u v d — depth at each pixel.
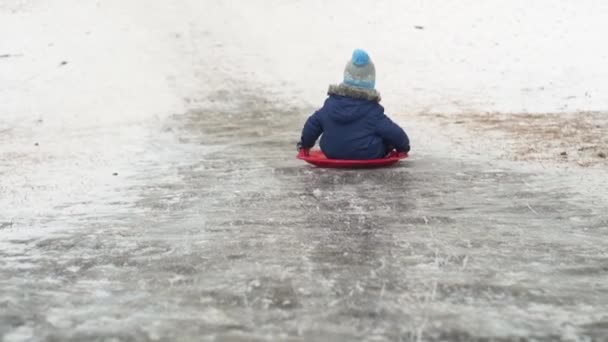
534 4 13.80
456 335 2.56
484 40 11.97
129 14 14.86
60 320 2.78
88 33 13.17
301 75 11.04
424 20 13.55
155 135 7.61
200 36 13.41
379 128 5.66
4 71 10.84
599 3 13.45
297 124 8.15
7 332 2.67
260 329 2.63
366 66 5.71
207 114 8.80
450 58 11.23
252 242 3.75
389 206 4.46
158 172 5.77
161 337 2.59
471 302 2.87
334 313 2.77
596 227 3.93
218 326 2.67
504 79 9.89
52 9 15.02
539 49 11.12
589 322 2.67
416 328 2.62
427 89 9.76
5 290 3.13
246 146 6.89
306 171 5.61
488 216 4.18
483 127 7.37
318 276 3.19
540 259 3.40
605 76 9.47
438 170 5.50
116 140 7.38
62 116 8.73
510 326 2.63
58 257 3.60
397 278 3.15
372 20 13.90
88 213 4.51
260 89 10.26
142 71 10.99
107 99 9.51
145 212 4.49
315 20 14.29
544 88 9.27
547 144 6.35
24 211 4.59
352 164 5.59
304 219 4.19
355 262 3.38
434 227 3.96
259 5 15.76
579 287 3.03
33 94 9.76
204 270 3.32
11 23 13.80
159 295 3.02
